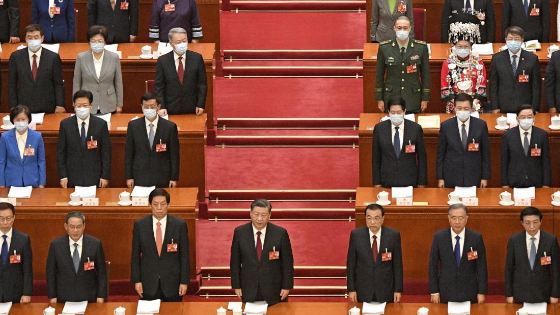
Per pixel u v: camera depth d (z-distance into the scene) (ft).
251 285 160.04
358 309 152.05
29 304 159.43
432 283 160.15
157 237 162.50
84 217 160.25
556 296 159.53
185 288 163.12
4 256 160.15
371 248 159.94
